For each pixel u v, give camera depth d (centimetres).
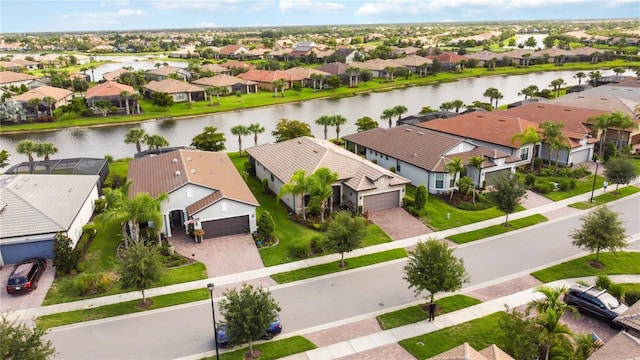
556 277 3434
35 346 2184
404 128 6316
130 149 7875
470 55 18362
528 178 5334
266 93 13062
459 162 4881
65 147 8038
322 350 2673
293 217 4559
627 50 19525
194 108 10944
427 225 4391
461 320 2931
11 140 8638
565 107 7062
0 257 3644
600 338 2731
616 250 3834
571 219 4481
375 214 4662
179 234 4228
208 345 2734
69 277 3516
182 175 4350
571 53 17788
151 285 3080
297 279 3462
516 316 2455
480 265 3638
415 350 2655
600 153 6556
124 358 2636
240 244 4028
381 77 15325
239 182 4725
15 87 12694
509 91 12781
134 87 13300
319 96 12400
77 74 15225
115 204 3628
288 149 5588
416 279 2903
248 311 2481
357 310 3061
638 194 5100
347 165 4909
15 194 3934
